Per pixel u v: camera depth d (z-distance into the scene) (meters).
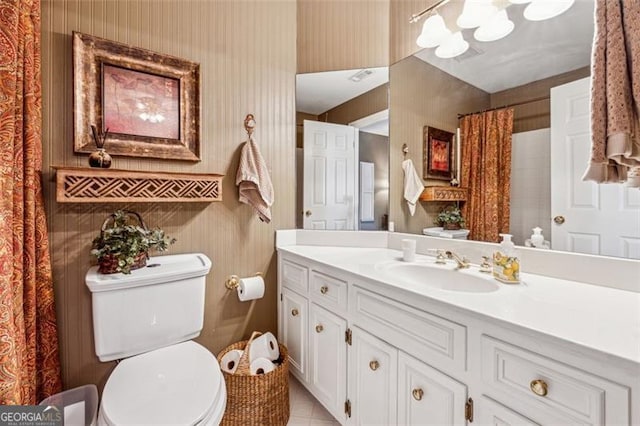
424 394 0.92
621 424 0.57
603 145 0.80
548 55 1.14
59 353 1.21
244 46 1.69
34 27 1.09
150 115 1.39
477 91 1.35
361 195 1.80
